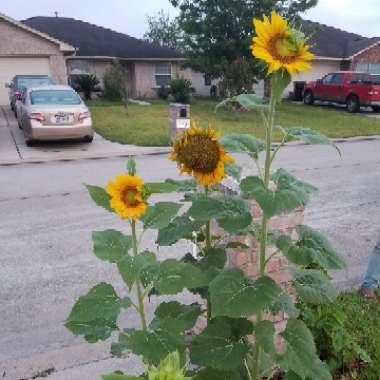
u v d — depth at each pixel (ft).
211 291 6.33
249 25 77.36
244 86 70.74
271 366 8.48
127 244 6.59
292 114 75.00
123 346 7.56
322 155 42.65
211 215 6.77
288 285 10.94
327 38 112.98
